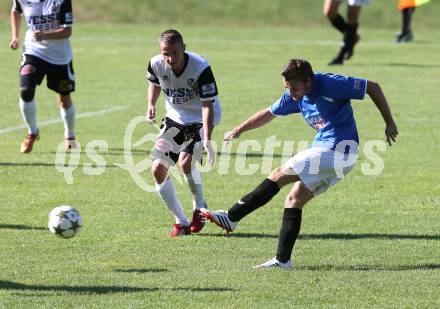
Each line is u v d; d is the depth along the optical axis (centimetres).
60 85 4356
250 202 2664
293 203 2580
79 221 2691
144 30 9856
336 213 3300
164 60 2897
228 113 5512
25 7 4272
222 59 7962
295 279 2458
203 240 2922
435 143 4691
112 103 5888
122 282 2425
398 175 3969
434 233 3014
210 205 3450
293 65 2486
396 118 5388
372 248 2820
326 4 7500
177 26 10231
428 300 2284
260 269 2559
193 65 2911
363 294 2330
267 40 9238
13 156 4300
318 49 8644
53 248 2795
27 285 2395
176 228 2988
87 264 2616
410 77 7025
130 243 2870
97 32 9638
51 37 4238
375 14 10681
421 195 3606
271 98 6084
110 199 3500
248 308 2211
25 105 4175
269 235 2991
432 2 11106
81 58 7938
